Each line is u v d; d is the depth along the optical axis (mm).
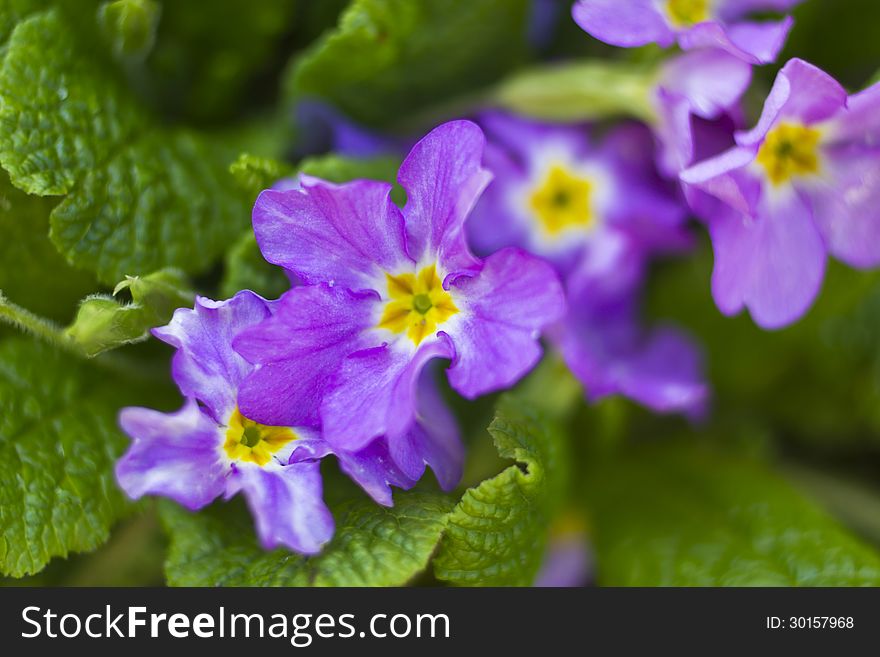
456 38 263
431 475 234
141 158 250
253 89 283
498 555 229
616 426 276
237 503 240
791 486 274
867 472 296
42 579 259
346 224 222
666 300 288
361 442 216
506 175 276
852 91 283
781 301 243
